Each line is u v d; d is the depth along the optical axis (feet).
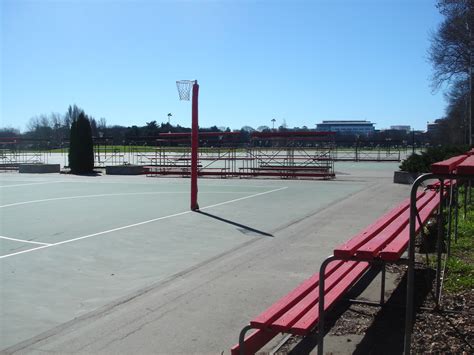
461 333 15.39
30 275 24.66
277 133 95.55
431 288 20.04
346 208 46.55
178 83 46.50
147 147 211.82
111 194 62.39
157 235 34.50
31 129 307.58
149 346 15.92
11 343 16.49
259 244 31.17
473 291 19.39
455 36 135.23
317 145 163.84
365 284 21.18
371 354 14.39
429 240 25.73
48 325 18.06
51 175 100.89
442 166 11.88
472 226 30.81
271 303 19.77
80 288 22.44
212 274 24.32
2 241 32.78
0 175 101.04
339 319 17.31
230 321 17.92
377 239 14.40
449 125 232.12
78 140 105.60
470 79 138.00
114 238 33.55
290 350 15.07
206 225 38.34
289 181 82.94
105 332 17.24
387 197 55.06
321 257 27.25
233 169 107.04
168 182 82.84
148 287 22.44
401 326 16.43
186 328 17.35
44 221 40.81
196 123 46.80
